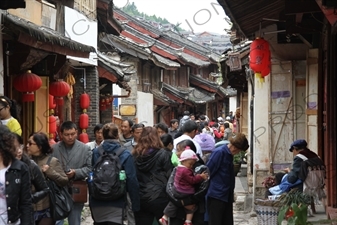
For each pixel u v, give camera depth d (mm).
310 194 10852
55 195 8219
